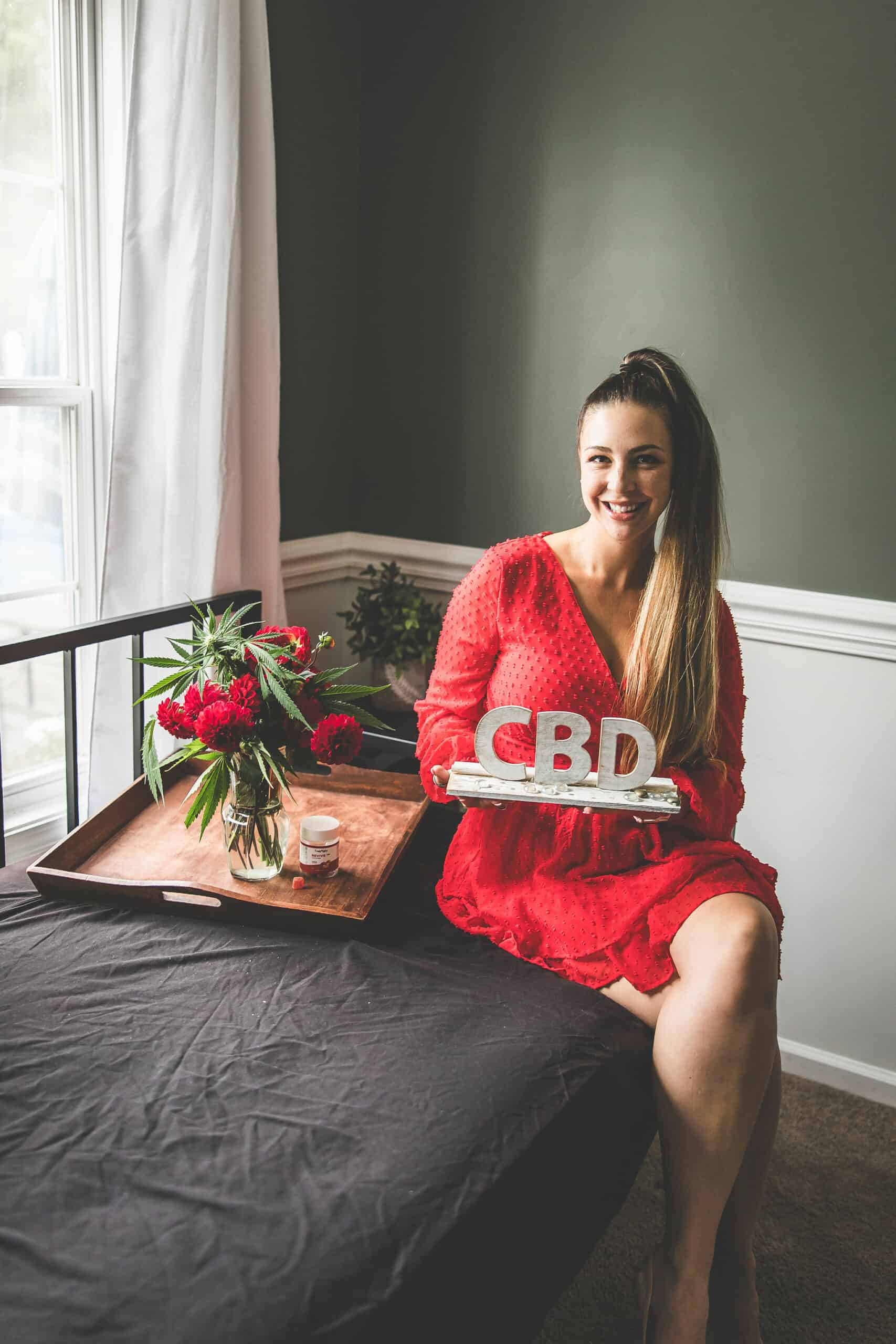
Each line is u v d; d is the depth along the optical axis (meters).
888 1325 1.66
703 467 1.58
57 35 1.98
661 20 2.12
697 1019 1.34
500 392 2.46
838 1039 2.31
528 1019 1.37
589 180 2.26
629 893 1.51
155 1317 0.90
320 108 2.39
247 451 2.21
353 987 1.40
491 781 1.50
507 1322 1.12
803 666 2.21
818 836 2.26
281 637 1.61
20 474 2.08
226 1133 1.12
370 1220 1.02
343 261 2.55
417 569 2.66
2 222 1.97
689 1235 1.32
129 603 2.04
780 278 2.10
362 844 1.73
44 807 2.18
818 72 2.00
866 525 2.11
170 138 1.88
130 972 1.40
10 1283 0.93
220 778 1.50
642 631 1.59
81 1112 1.14
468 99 2.36
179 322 1.96
